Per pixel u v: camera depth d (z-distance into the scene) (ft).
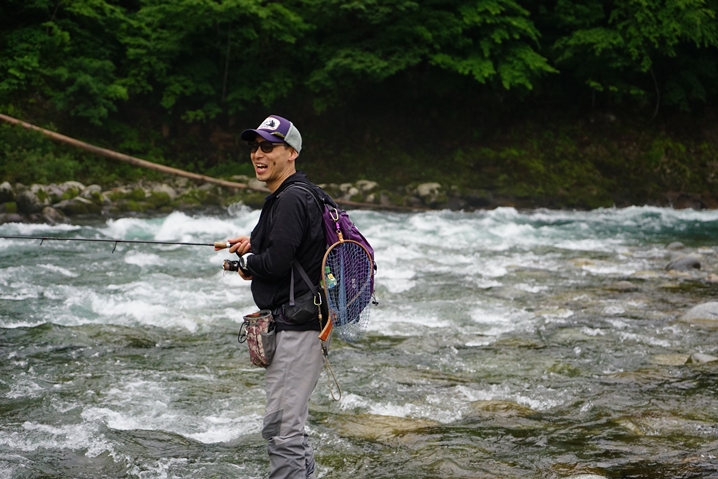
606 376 19.58
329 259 11.04
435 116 79.36
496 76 75.31
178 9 67.36
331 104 72.84
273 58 76.28
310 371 11.05
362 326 11.46
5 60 66.95
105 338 22.08
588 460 14.15
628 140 79.00
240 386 18.33
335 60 69.46
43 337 21.80
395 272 33.76
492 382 19.08
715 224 59.62
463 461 14.12
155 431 15.33
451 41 72.38
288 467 10.87
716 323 25.25
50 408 16.43
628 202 73.05
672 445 14.94
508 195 71.26
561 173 74.84
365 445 14.92
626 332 24.03
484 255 40.22
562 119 80.12
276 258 10.66
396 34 71.92
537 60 73.05
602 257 40.55
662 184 75.56
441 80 76.84
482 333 23.90
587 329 24.22
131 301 26.32
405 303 27.84
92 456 14.06
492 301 28.43
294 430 10.95
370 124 78.18
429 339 22.91
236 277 31.89
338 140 76.89
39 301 26.20
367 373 19.58
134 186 62.13
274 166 11.36
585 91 81.87
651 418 16.37
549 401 17.69
